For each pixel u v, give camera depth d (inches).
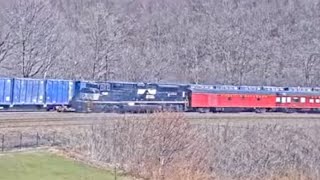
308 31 6008.9
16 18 3762.3
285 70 4987.7
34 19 3880.4
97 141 1797.5
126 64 4244.6
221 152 2021.4
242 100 3107.8
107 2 5940.0
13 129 1785.2
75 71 3878.0
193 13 6343.5
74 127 1898.4
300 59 5113.2
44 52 3764.8
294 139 2288.4
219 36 5275.6
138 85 2736.2
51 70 3754.9
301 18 6481.3
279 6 6619.1
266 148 2170.3
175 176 1604.3
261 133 2244.1
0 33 3700.8
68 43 4271.7
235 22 6028.5
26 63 3577.8
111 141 1807.3
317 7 6574.8
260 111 3181.6
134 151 1738.4
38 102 2484.0
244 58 4955.7
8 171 1398.9
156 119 1808.6
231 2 6579.7
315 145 2284.7
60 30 4387.3
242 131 2214.6
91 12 4950.8
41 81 2493.8
